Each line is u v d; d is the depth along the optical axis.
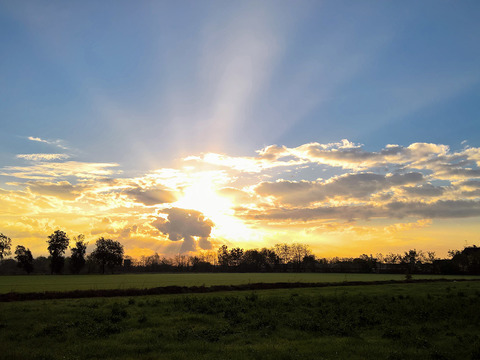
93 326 19.36
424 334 19.03
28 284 75.19
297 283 71.00
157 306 27.86
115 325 19.61
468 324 22.48
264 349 14.67
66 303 30.50
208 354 13.96
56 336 17.14
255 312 24.83
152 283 77.75
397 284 66.50
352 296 34.00
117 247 172.88
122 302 31.02
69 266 166.88
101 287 63.94
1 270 169.25
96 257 169.00
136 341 16.36
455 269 138.38
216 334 17.69
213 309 25.86
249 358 13.38
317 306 28.95
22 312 23.77
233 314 24.12
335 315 24.61
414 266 151.62
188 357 13.45
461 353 14.78
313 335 18.66
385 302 30.56
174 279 98.81
